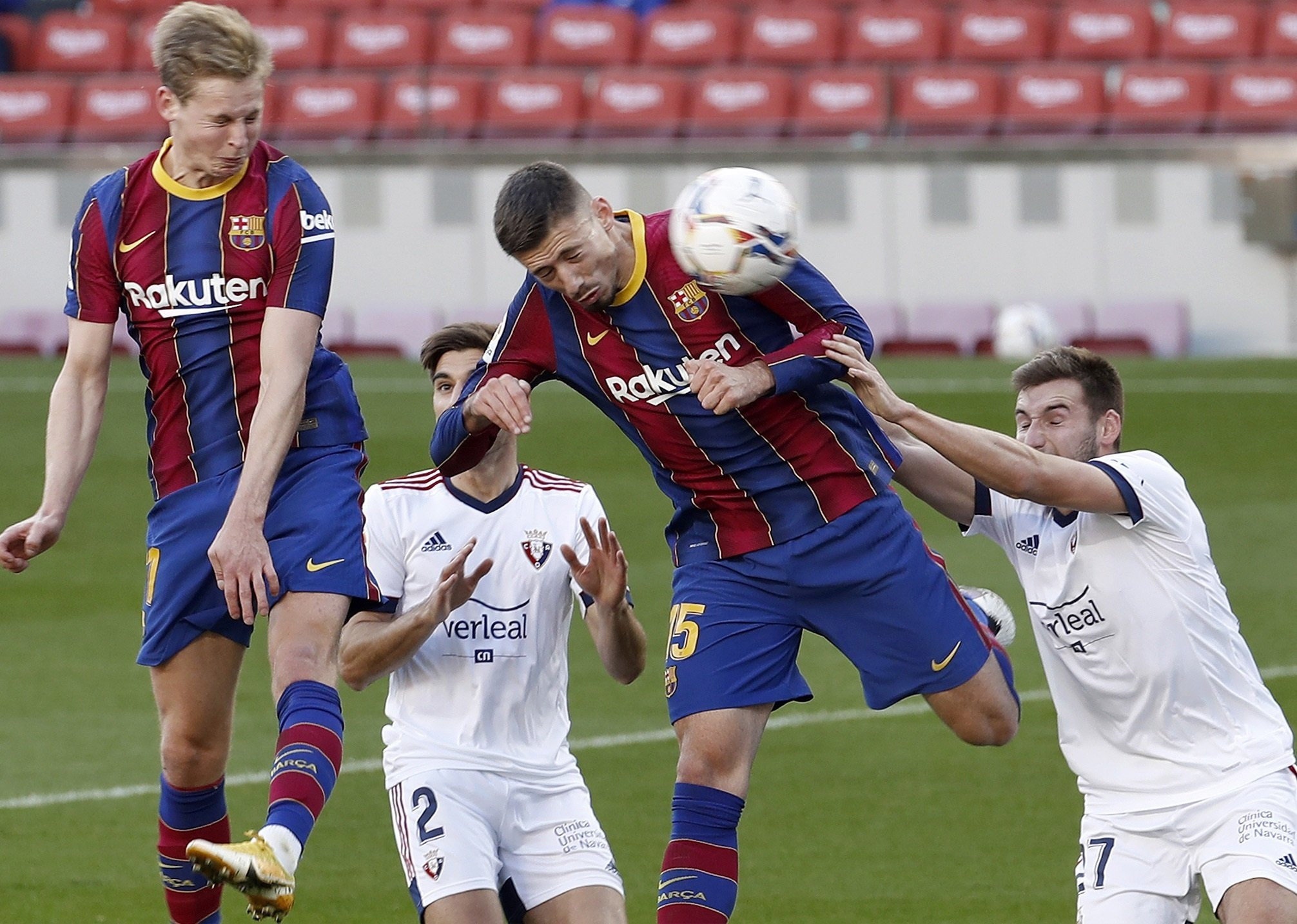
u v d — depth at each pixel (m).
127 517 44.81
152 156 16.78
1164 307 66.75
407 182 71.56
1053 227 68.12
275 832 13.91
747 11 77.12
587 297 15.70
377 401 55.06
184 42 15.63
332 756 15.02
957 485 17.39
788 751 28.50
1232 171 66.62
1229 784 15.90
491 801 16.75
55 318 71.19
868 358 16.30
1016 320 63.44
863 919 21.23
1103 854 16.30
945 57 73.69
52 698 31.84
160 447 17.06
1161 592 16.06
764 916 21.39
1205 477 46.34
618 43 75.38
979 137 70.25
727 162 69.62
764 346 16.45
